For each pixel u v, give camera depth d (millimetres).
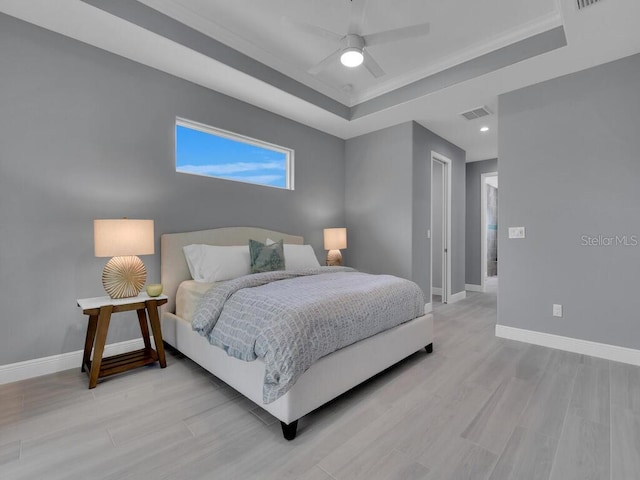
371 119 4055
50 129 2365
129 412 1851
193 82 3143
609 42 2402
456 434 1653
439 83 3238
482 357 2701
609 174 2656
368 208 4582
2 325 2191
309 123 4207
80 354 2486
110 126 2645
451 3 2424
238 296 2105
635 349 2537
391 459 1472
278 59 3189
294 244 3863
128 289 2406
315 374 1744
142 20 2342
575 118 2826
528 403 1951
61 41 2412
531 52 2639
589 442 1581
